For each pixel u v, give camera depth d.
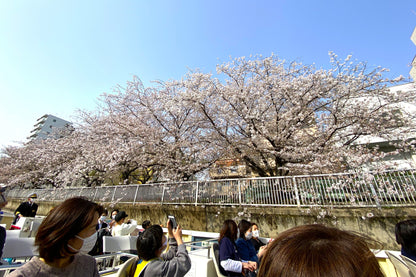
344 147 7.08
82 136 13.62
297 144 7.85
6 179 18.88
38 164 16.27
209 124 9.28
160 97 9.94
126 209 9.30
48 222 1.12
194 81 8.69
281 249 0.67
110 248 2.82
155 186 9.02
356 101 7.40
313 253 0.60
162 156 9.12
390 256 2.15
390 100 6.83
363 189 5.25
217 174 9.75
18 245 2.30
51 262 1.09
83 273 1.21
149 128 9.84
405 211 4.64
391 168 6.07
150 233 1.74
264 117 8.28
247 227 3.00
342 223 5.18
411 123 6.69
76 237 1.15
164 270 1.57
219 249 2.48
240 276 2.31
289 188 6.15
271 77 7.74
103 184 13.66
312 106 8.02
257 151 8.16
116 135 10.41
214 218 6.93
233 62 8.66
